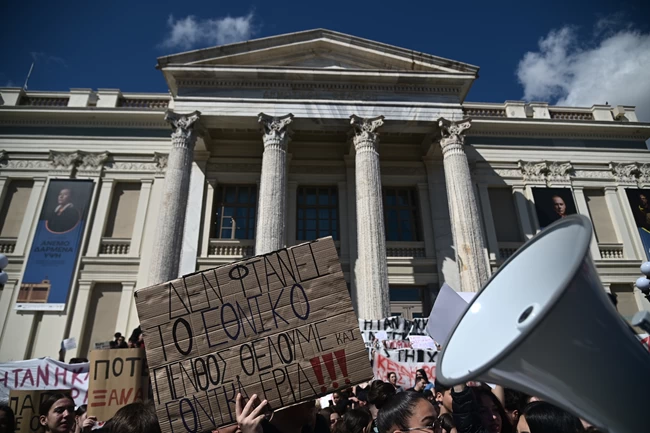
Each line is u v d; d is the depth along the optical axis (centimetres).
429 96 1836
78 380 811
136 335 1169
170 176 1611
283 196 1614
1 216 1927
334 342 282
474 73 1847
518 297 180
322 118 1758
